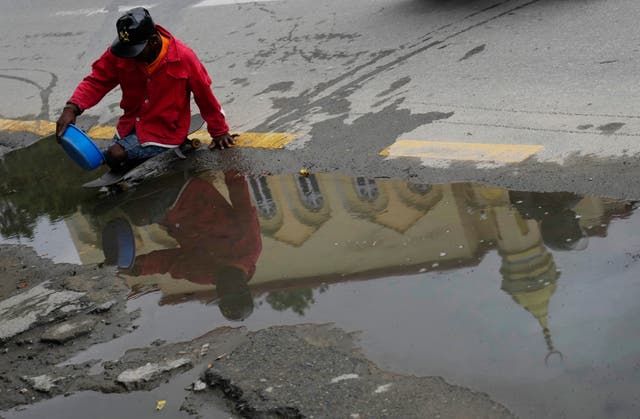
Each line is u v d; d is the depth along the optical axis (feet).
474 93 20.51
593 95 18.72
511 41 23.24
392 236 15.06
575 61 20.88
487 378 10.77
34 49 36.19
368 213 16.17
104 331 14.07
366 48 25.75
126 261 16.60
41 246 18.37
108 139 24.22
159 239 17.31
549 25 23.67
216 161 20.56
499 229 14.40
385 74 23.31
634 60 20.02
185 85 19.62
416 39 25.34
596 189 14.89
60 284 16.10
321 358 11.87
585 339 11.08
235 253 15.93
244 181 19.13
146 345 13.37
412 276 13.57
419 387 10.84
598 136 16.75
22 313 15.20
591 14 23.66
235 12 33.35
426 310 12.55
